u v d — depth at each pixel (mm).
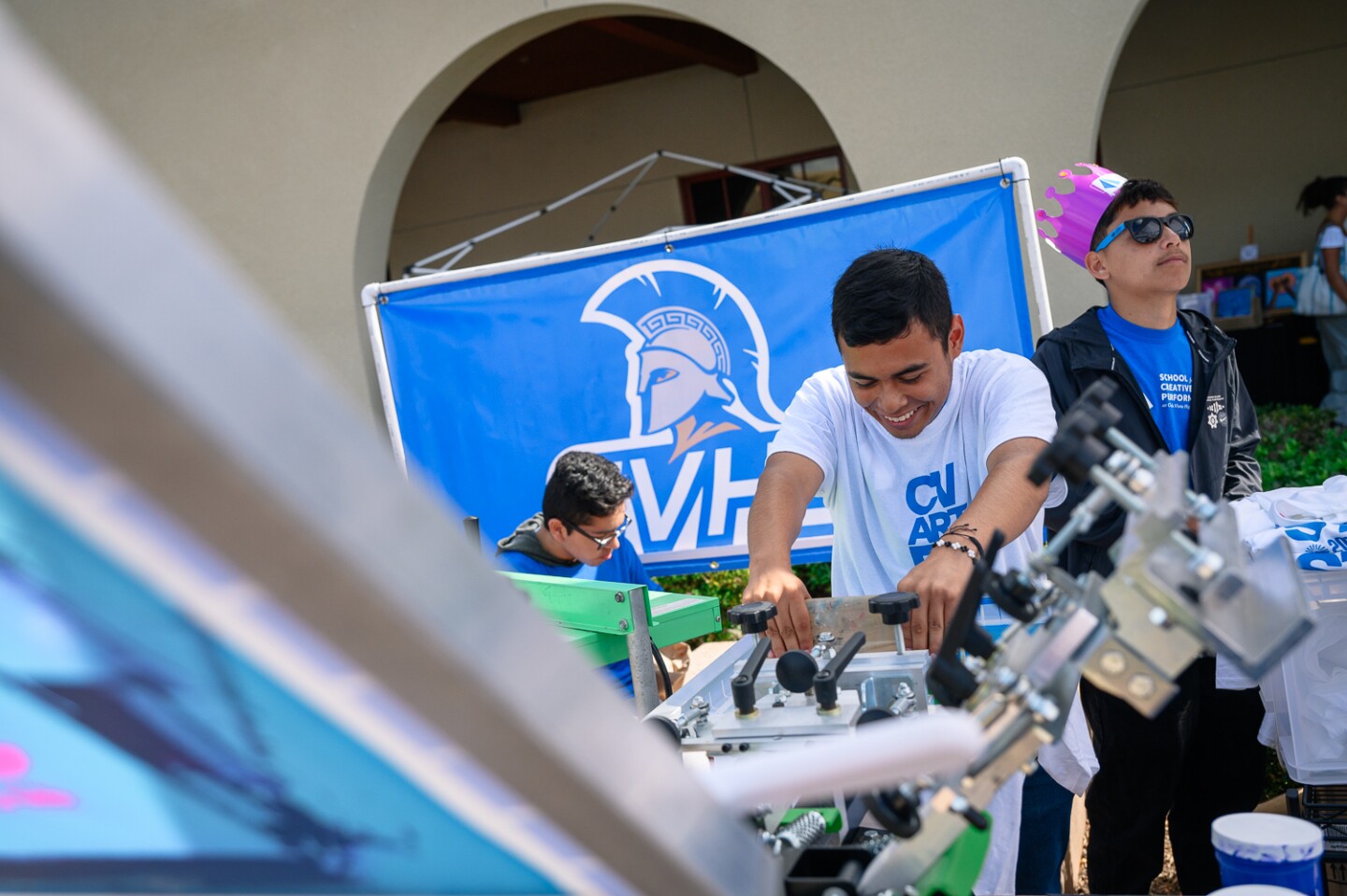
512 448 3812
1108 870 2484
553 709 382
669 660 2943
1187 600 708
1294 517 2016
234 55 6824
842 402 2070
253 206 6934
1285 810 2344
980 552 1509
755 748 1186
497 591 371
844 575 2172
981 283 3307
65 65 7043
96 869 576
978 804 816
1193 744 2512
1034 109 5711
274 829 542
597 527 2639
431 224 11273
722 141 10328
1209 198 9617
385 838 531
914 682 1303
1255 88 9367
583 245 10867
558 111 10711
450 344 3795
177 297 281
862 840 1050
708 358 3641
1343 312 7352
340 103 6727
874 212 3410
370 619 325
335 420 322
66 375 258
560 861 447
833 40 5988
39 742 511
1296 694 1935
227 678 450
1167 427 2639
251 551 301
